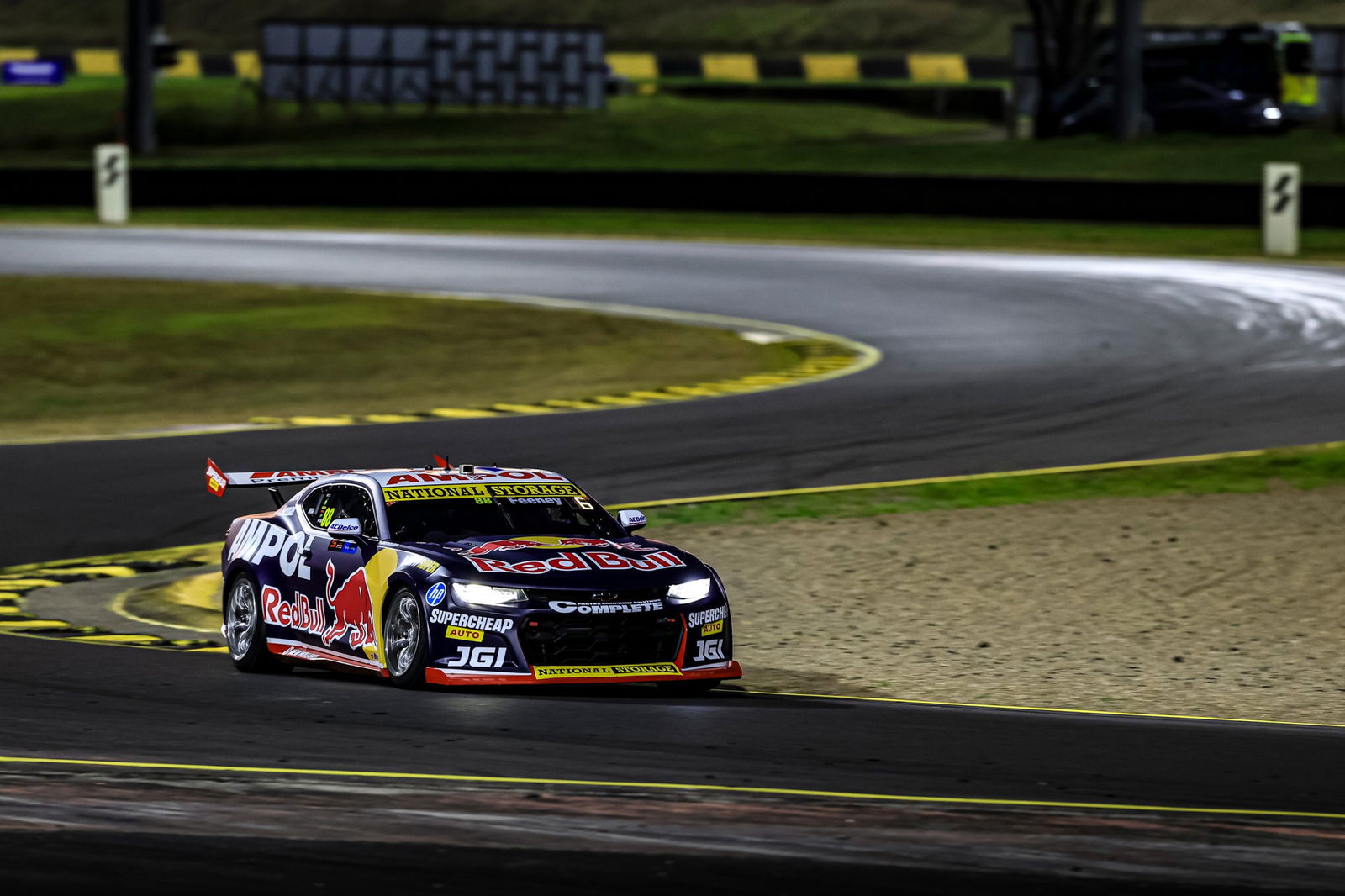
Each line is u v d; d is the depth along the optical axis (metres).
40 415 85.50
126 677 38.47
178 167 178.25
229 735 31.41
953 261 139.25
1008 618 47.88
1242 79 193.00
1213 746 32.59
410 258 144.88
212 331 109.00
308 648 38.97
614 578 35.84
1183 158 182.88
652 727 32.78
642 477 68.06
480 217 175.75
